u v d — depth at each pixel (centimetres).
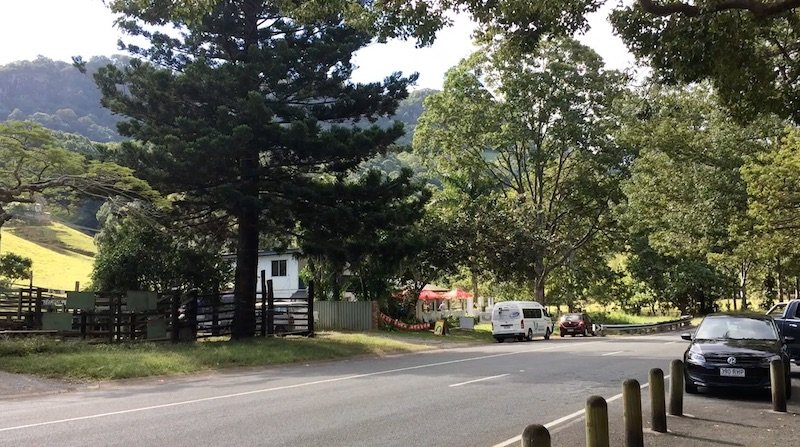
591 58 4109
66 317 2020
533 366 1717
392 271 3603
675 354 2119
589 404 579
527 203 4216
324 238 2472
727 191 3133
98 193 2109
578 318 4081
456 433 834
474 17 1233
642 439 731
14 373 1495
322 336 2680
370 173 2389
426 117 4469
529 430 439
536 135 4244
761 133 3072
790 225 2697
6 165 1892
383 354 2348
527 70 4147
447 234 3725
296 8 1285
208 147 2072
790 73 1251
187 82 2212
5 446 757
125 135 2425
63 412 1016
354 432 837
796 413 1012
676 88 3200
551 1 1143
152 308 2192
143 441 781
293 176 2395
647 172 3594
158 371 1594
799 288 4606
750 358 1146
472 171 4425
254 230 2525
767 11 934
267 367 1817
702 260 5622
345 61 2453
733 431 869
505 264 3788
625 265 6675
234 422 903
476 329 4100
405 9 1230
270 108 2216
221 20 2361
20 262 2873
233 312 2552
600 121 4191
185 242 2731
